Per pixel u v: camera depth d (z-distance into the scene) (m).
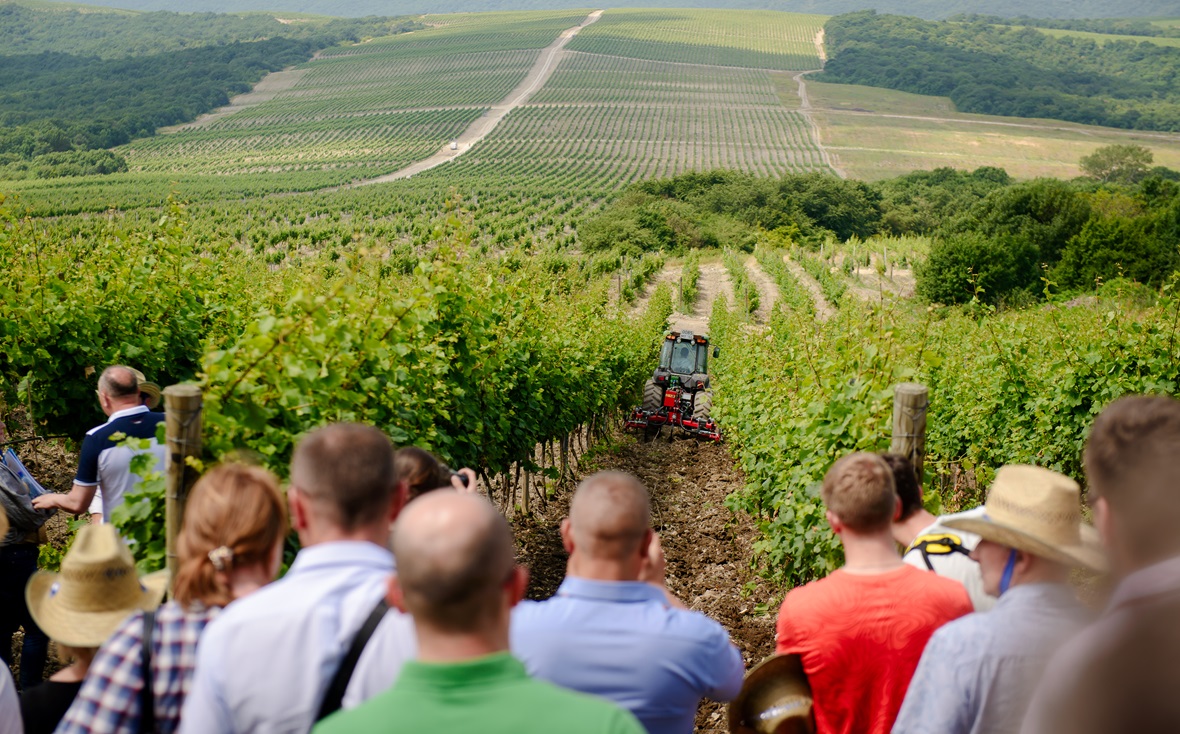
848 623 2.73
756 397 11.55
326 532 2.34
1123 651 1.14
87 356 7.76
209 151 193.12
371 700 1.77
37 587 2.91
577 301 15.04
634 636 2.51
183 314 8.39
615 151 176.75
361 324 5.03
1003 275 45.53
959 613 2.79
